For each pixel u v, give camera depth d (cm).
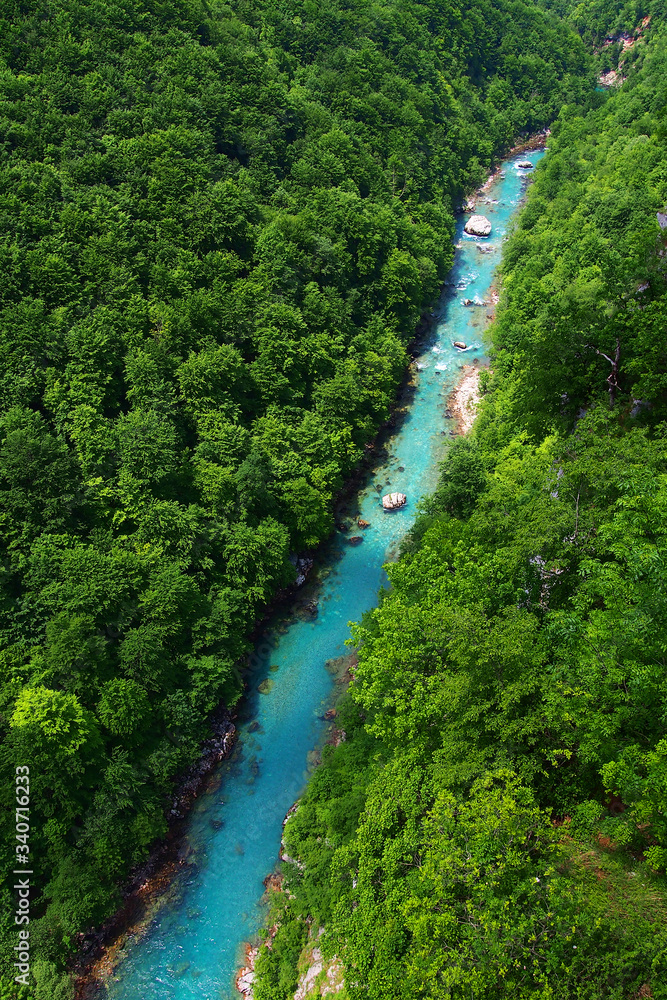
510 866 2459
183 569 5716
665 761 2292
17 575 5134
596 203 9462
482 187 14562
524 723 2839
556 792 2903
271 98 9862
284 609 6638
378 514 7562
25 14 8456
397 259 9431
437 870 2594
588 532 3359
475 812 2603
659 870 2453
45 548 5178
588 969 2262
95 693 4900
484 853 2483
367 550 7194
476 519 4469
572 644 2875
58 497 5403
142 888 4744
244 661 6150
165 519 5672
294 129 10269
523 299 8625
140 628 5197
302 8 12075
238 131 9269
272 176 9231
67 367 6028
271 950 4241
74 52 8331
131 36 9125
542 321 7112
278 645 6325
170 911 4622
